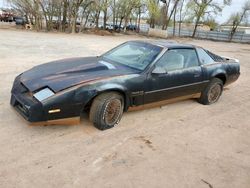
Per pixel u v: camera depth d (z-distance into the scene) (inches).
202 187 112.2
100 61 177.2
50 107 128.0
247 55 729.6
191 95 205.8
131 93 157.2
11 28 1098.7
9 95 194.9
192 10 1803.6
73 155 125.6
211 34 1835.6
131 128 160.9
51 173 110.6
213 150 145.0
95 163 121.1
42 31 1104.8
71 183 105.7
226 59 241.1
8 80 238.4
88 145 135.9
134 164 123.5
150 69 164.9
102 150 132.8
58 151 127.6
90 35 1107.9
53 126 151.1
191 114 196.9
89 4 1242.6
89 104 150.3
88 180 108.7
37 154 123.3
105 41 803.4
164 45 182.1
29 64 325.1
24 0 1107.9
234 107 225.1
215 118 194.2
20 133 140.6
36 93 132.2
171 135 157.9
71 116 137.1
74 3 1166.3
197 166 127.3
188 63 193.0
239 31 1846.7
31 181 104.4
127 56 181.9
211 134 165.8
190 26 2065.7
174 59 182.2
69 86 133.7
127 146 139.2
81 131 149.3
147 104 173.3
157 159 129.8
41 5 1130.0
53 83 135.9
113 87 145.5
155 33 1615.4
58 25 1233.4
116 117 157.1
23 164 114.7
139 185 108.8
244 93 278.4
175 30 1985.7
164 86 175.2
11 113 162.7
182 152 139.1
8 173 107.8
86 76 145.1
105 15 1492.4
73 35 1002.7
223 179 119.3
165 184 111.3
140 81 159.5
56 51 468.1
